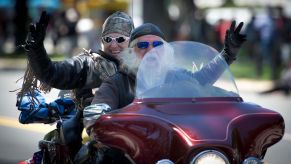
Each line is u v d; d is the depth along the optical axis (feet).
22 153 99.35
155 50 51.72
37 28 52.29
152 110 48.16
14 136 112.57
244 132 47.52
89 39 221.25
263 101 170.91
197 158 45.14
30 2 328.29
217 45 259.60
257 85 201.98
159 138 46.32
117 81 53.42
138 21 238.48
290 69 189.26
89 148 52.34
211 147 45.44
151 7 271.69
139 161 46.68
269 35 212.64
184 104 49.06
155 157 46.24
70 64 56.65
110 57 59.06
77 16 268.62
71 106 60.75
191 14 314.55
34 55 52.70
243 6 428.56
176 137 46.01
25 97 59.31
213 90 51.13
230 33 58.80
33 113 59.52
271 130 48.52
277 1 399.85
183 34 273.33
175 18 344.08
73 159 56.90
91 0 328.08
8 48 332.39
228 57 58.90
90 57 58.29
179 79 51.06
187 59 52.80
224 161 45.32
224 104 49.55
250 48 251.80
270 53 213.25
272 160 96.17
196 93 50.21
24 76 57.93
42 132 116.37
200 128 46.37
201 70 53.01
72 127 56.95
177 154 45.83
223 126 46.91
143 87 50.52
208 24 271.08
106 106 49.90
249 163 46.85
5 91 179.42
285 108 155.53
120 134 47.06
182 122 46.83
